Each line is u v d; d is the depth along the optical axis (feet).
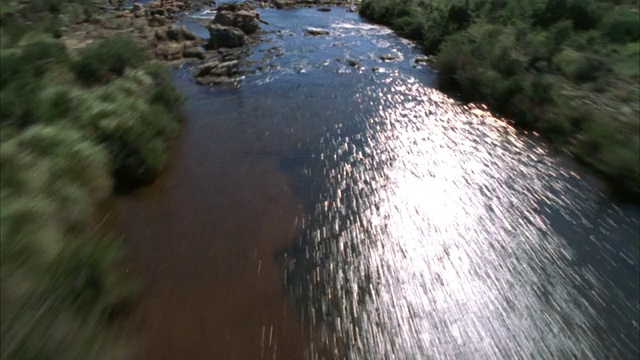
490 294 28.94
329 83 66.28
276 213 36.09
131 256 30.19
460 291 29.12
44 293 21.61
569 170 43.55
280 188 39.63
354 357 24.38
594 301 28.55
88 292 23.86
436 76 70.64
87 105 41.09
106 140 38.50
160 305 26.40
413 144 48.65
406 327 26.37
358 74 70.54
